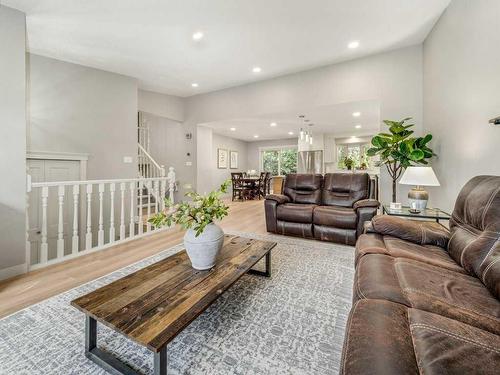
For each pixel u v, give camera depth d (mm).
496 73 1917
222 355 1322
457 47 2539
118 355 1316
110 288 1384
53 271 2373
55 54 3621
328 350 1355
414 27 3170
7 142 2332
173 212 1689
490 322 921
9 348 1353
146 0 2529
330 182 3857
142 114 6430
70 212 3896
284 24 3006
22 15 2529
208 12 2750
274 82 4836
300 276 2256
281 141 9734
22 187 2406
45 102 3635
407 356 713
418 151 2920
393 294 1082
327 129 7293
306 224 3436
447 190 2836
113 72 4379
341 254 2836
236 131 7750
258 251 2021
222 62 4074
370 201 3119
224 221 4719
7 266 2277
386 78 3871
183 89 5453
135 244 3193
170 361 1279
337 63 4211
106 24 2928
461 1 2445
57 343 1393
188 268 1675
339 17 2896
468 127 2342
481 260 1276
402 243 1779
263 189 8648
